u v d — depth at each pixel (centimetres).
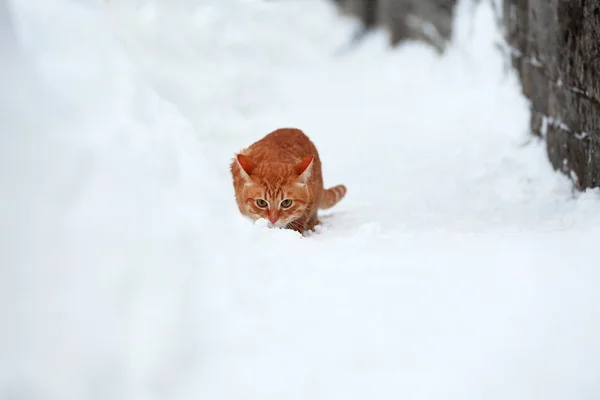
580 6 994
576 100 1020
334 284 620
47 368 485
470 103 1588
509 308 578
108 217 546
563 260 655
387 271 650
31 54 597
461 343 539
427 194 1109
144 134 627
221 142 1473
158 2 2084
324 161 1377
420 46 2284
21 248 515
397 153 1393
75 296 512
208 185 670
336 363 520
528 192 1071
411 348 534
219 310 551
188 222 586
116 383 491
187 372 507
